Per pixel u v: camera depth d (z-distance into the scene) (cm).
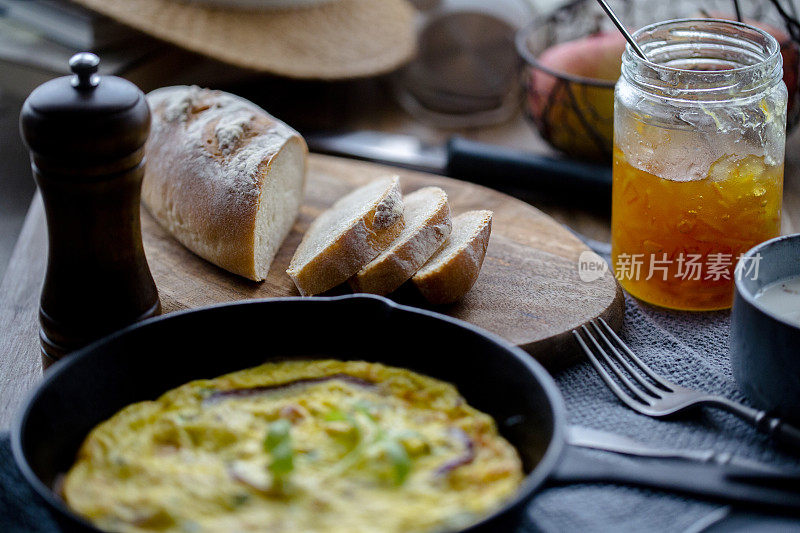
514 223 98
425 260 89
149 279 84
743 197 87
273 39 125
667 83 86
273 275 94
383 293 89
